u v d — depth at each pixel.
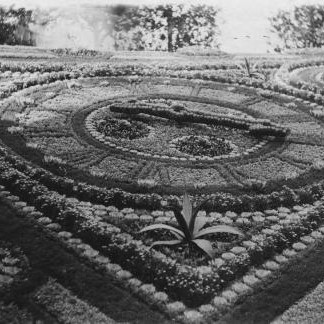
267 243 10.57
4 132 15.87
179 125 17.98
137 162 14.75
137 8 35.72
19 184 12.23
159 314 8.52
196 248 10.44
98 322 8.18
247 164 15.09
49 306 8.48
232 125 17.72
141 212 11.89
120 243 10.16
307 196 13.04
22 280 9.05
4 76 22.47
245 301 8.92
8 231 10.51
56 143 15.58
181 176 13.99
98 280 9.20
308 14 38.44
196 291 8.97
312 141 17.27
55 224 10.90
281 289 9.27
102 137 16.36
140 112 18.23
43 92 20.62
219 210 12.22
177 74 25.23
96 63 26.86
